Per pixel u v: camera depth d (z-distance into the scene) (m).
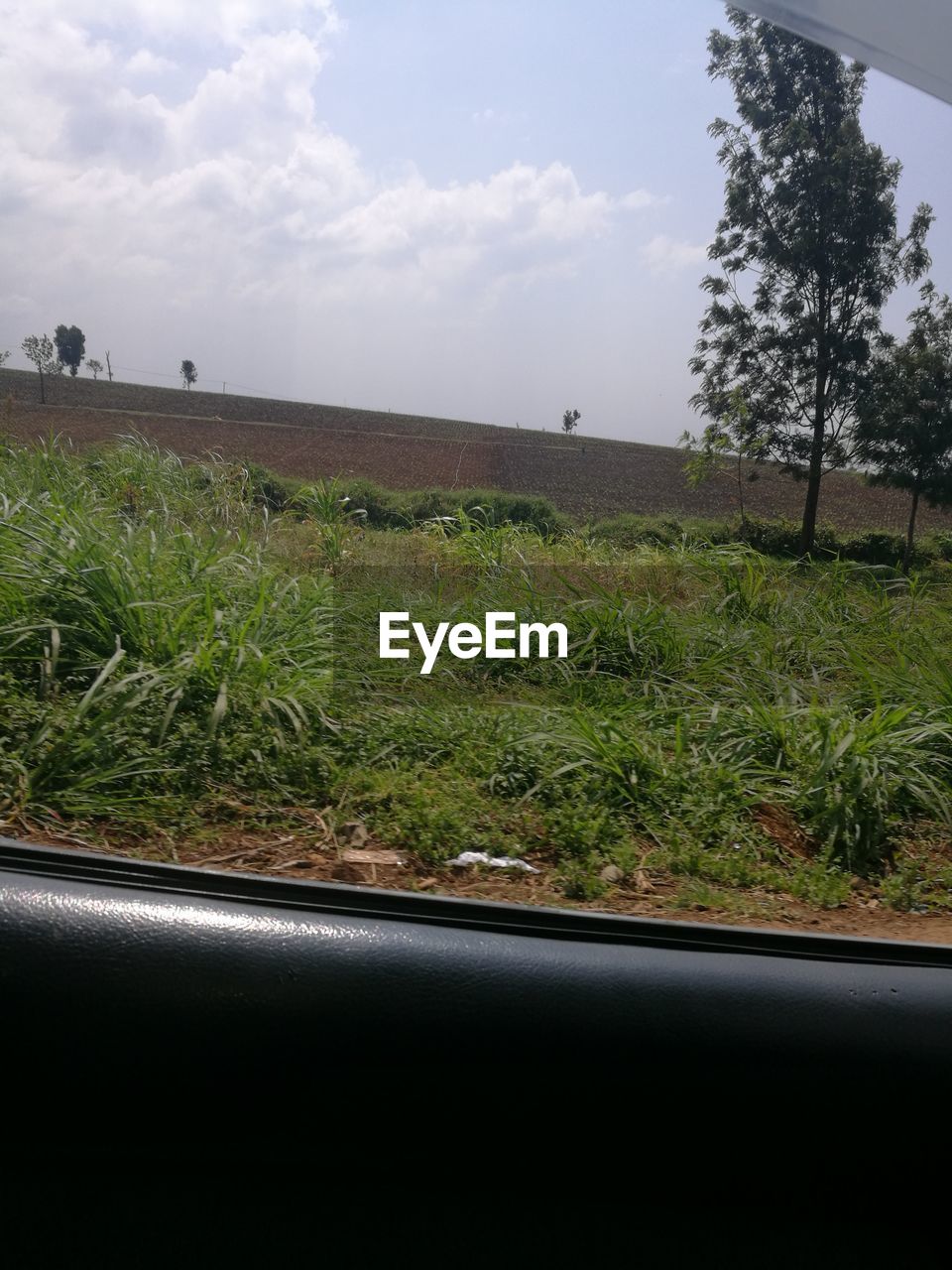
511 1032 2.09
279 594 5.95
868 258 13.28
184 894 2.56
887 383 13.72
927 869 4.55
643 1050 2.10
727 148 13.20
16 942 2.08
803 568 8.80
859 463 14.51
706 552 8.60
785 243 13.13
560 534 10.41
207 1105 2.03
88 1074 2.00
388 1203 2.16
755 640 6.87
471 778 4.87
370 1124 2.04
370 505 11.10
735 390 14.03
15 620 5.02
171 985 2.07
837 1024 2.20
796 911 3.98
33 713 4.39
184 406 20.11
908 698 5.93
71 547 5.44
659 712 5.75
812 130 12.98
